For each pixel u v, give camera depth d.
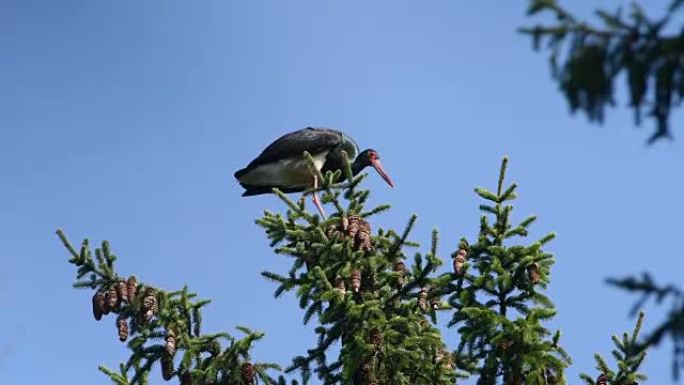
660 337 5.43
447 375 13.48
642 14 5.51
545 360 12.68
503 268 13.29
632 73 5.51
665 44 5.43
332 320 13.51
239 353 13.78
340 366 13.77
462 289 13.41
